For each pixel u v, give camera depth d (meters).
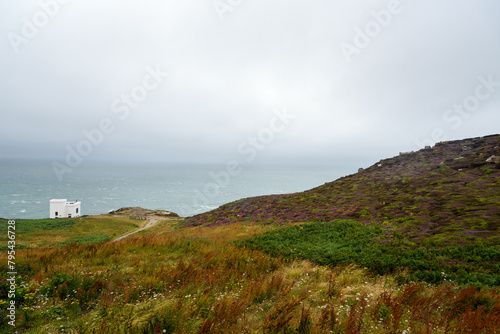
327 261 12.95
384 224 19.98
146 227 58.56
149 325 5.94
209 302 7.53
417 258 11.95
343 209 28.42
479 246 12.50
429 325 5.89
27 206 144.50
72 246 17.59
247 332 5.87
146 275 10.42
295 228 22.16
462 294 7.32
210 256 13.72
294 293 8.52
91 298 8.58
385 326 5.79
